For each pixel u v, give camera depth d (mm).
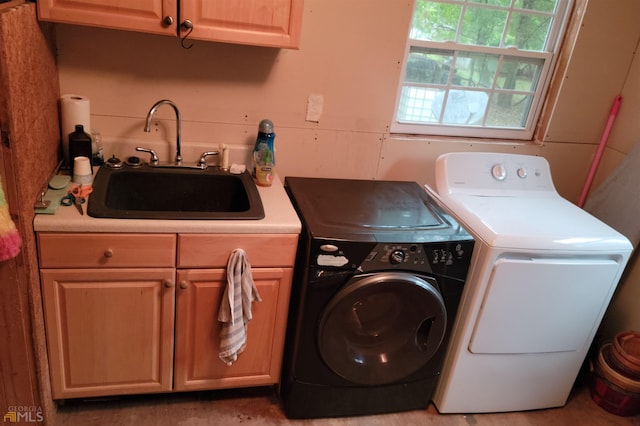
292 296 1963
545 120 2627
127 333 1832
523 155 2443
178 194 2105
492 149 2600
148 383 1959
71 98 1917
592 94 2574
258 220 1789
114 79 2037
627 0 2404
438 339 2012
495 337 2053
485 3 2398
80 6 1643
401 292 1878
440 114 2555
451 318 2020
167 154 2176
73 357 1823
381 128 2400
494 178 2359
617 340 2363
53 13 1632
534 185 2418
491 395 2223
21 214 1480
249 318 1836
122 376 1911
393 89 2330
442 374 2195
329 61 2211
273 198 2006
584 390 2504
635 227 2340
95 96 2047
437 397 2246
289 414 2080
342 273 1797
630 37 2475
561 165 2717
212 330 1901
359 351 2025
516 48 2494
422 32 2375
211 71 2109
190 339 1906
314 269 1772
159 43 2020
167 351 1901
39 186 1676
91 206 1687
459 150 2557
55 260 1643
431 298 1901
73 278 1684
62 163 1952
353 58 2229
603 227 2123
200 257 1759
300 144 2340
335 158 2412
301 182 2238
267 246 1802
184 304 1828
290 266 1869
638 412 2357
